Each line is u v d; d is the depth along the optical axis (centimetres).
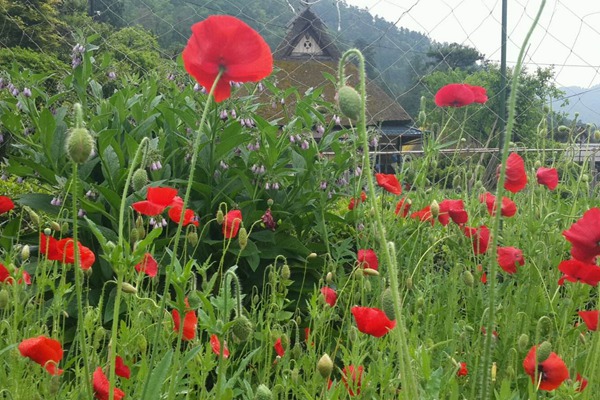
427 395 139
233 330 138
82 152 111
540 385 166
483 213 307
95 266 326
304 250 354
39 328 207
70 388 204
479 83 483
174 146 368
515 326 226
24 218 384
